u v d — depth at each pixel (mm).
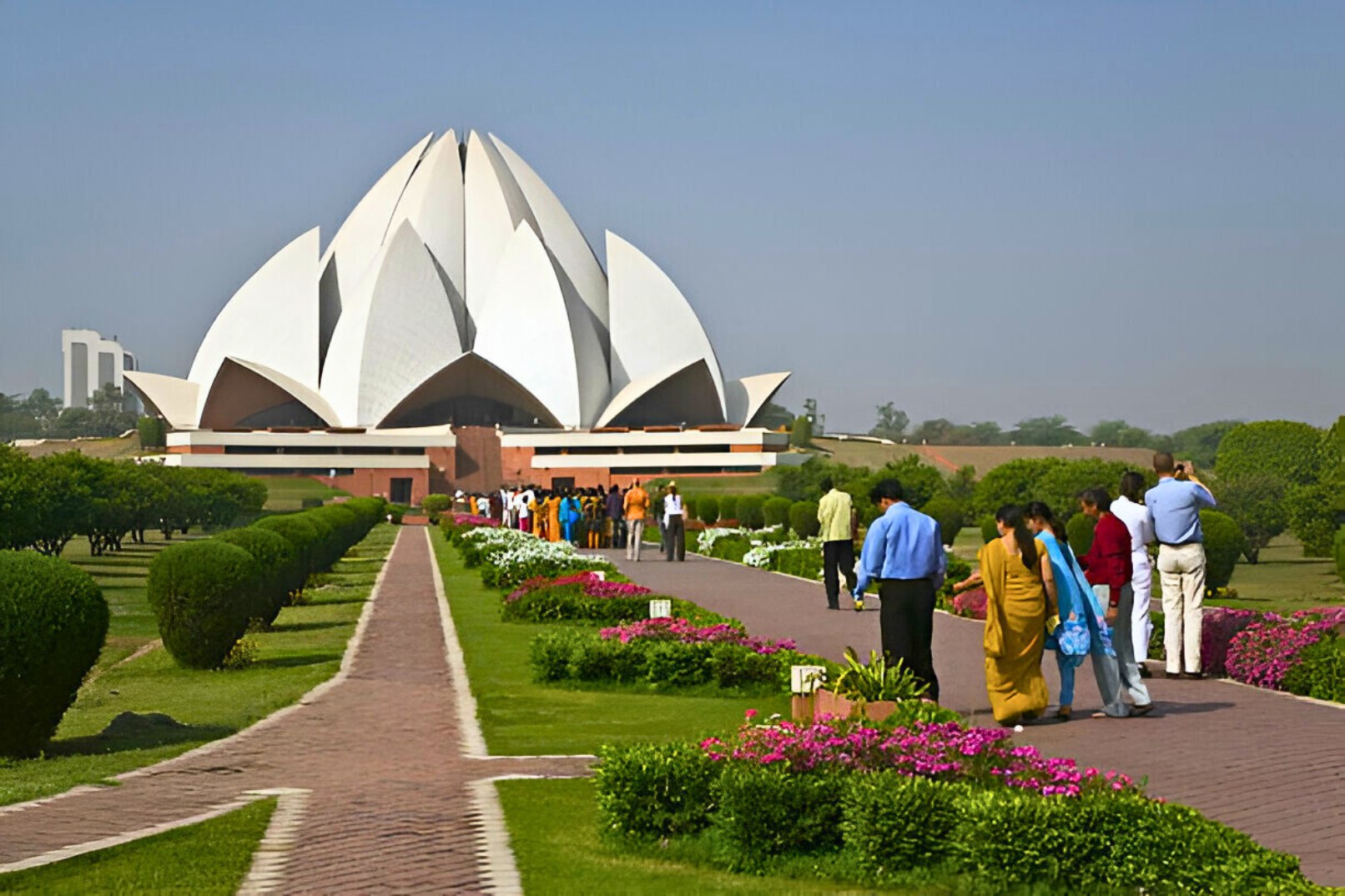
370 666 14625
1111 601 10625
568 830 7035
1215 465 44750
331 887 5926
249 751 9648
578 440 89312
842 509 19141
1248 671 12312
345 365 91000
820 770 6812
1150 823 5910
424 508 73562
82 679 10109
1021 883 5871
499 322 91875
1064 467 42156
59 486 32094
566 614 18812
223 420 94625
